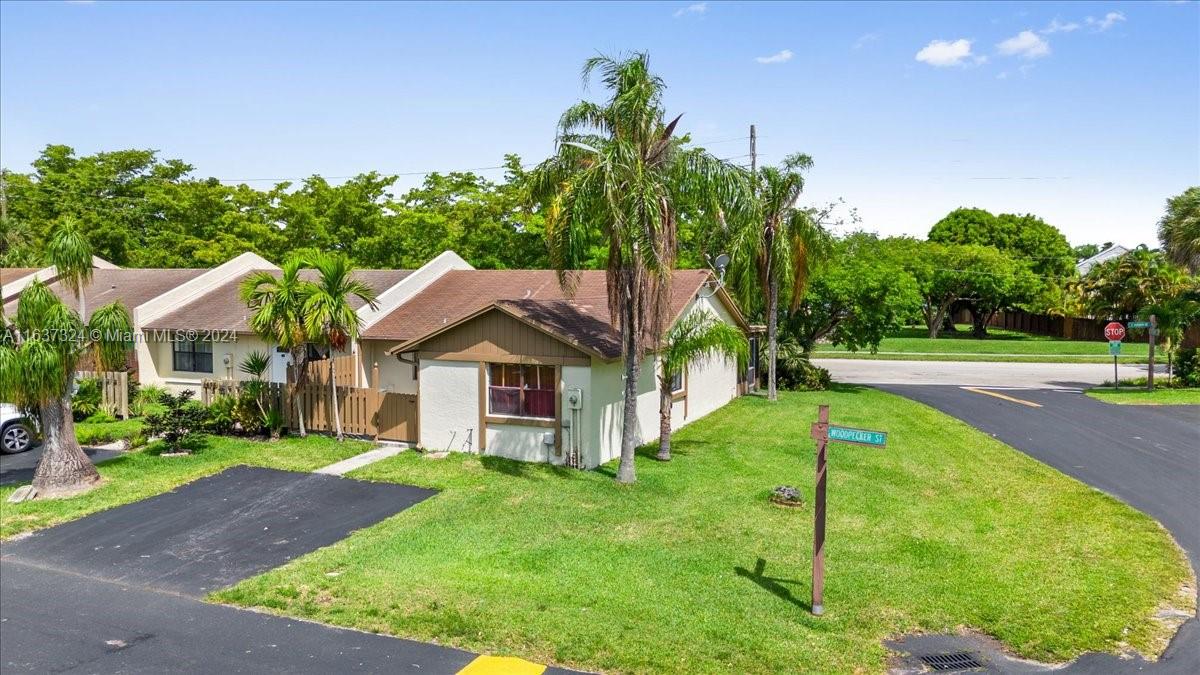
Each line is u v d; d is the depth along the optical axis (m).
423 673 7.16
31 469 14.62
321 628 8.10
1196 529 11.55
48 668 7.41
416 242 34.38
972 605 8.62
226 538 10.95
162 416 16.45
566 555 10.02
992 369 36.84
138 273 27.55
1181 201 30.42
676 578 9.29
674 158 13.40
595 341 14.95
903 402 24.59
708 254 23.39
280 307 16.17
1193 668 7.32
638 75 13.09
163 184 39.41
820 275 27.64
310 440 16.75
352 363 20.88
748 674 7.09
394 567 9.65
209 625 8.26
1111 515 12.12
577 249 13.02
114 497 12.73
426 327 20.58
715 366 22.75
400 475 13.98
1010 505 12.66
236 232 35.31
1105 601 8.75
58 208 37.25
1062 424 20.55
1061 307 53.28
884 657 7.48
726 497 12.80
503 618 8.16
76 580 9.56
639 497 12.74
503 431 15.30
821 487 8.27
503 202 34.06
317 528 11.32
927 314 57.16
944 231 65.19
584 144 13.48
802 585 9.16
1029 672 7.26
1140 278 32.03
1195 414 22.20
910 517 11.91
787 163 24.03
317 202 36.16
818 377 28.31
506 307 14.80
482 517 11.63
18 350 12.30
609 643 7.63
